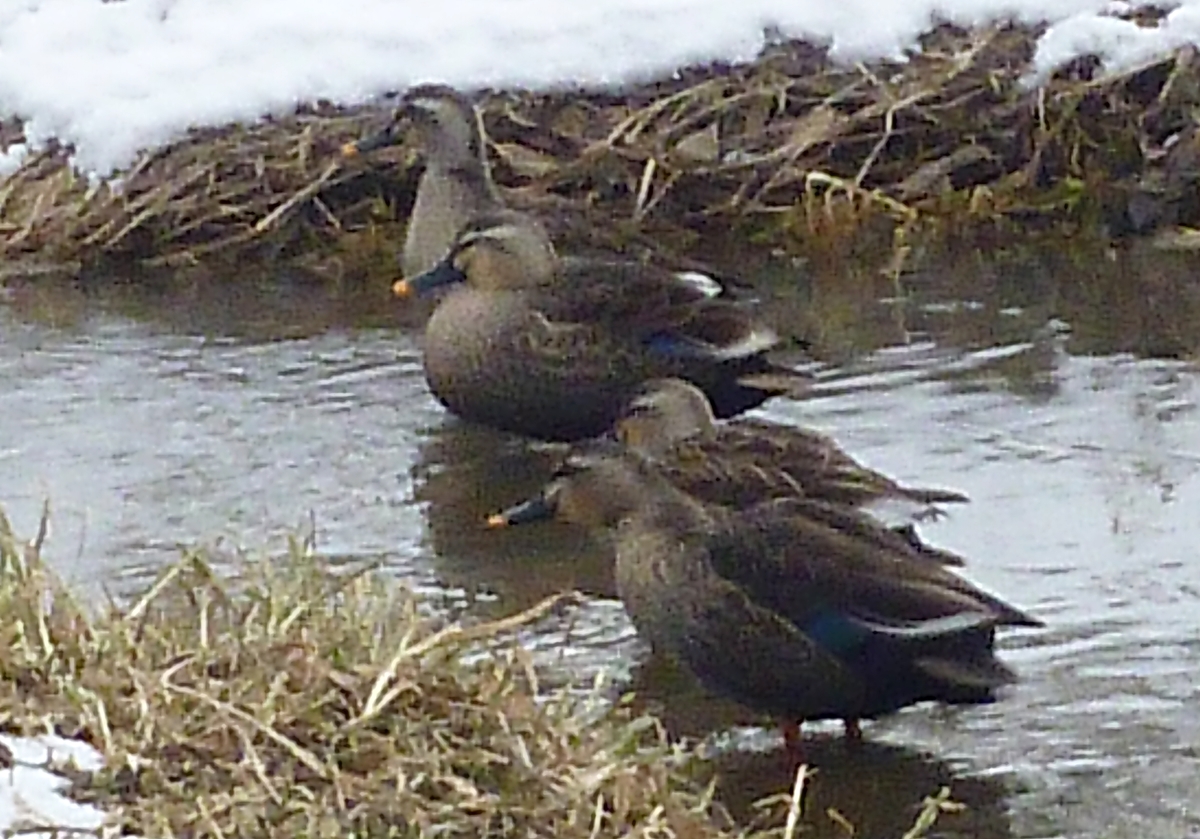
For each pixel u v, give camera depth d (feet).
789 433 30.71
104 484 35.27
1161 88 48.03
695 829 24.66
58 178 46.32
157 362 40.45
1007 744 27.73
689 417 31.63
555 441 37.29
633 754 26.03
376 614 27.37
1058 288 43.14
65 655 25.18
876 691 27.63
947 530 33.06
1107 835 25.90
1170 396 37.81
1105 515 33.42
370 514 34.37
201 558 29.43
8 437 37.14
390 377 39.73
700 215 46.26
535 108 47.19
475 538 33.63
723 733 28.27
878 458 35.60
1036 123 47.42
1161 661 29.30
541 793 24.07
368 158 46.50
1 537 27.61
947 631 27.32
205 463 36.09
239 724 23.97
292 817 23.00
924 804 26.58
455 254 37.24
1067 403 37.63
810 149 47.01
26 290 44.50
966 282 43.68
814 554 27.58
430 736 24.66
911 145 47.60
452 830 23.36
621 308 37.01
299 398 38.81
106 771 23.16
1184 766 27.09
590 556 33.01
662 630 28.09
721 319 37.50
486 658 27.55
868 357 39.99
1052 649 29.66
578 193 46.32
